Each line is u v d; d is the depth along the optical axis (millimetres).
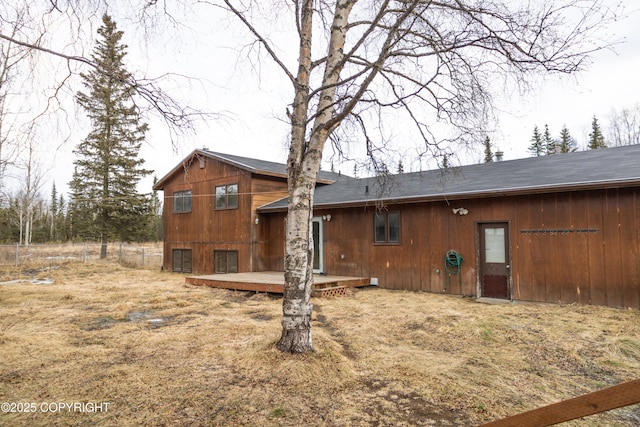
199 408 3436
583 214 7906
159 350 5105
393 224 10984
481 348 5211
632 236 7320
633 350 5020
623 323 6266
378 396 3701
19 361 4676
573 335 5707
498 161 12359
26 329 6363
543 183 8195
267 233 14586
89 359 4758
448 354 4977
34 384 3992
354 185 14703
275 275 12305
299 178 4770
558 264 8172
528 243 8594
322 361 4414
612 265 7523
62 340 5648
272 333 5750
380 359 4730
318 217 12703
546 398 3664
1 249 20594
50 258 22141
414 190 10656
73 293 10305
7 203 26250
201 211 15953
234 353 4859
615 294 7465
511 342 5461
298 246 4699
